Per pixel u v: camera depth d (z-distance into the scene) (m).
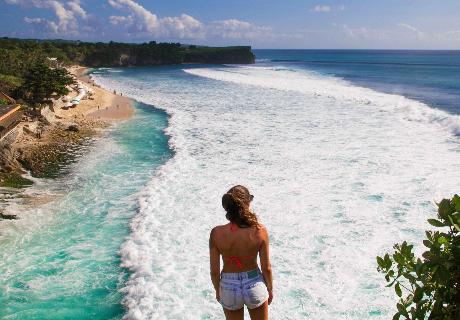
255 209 16.89
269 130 31.72
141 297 11.62
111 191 20.09
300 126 32.75
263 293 4.02
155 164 24.44
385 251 13.39
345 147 25.95
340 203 17.30
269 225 15.45
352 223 15.45
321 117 36.47
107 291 12.16
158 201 18.14
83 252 14.39
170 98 53.22
